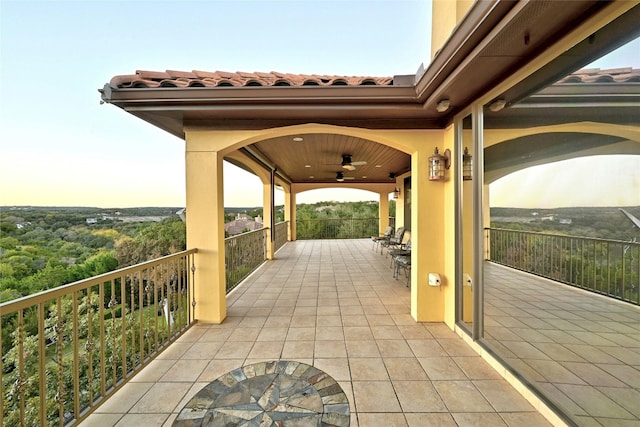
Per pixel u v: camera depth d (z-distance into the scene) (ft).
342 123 10.27
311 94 8.55
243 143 10.82
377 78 9.00
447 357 7.97
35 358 8.52
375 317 10.96
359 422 5.60
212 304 10.54
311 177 32.17
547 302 7.38
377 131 10.31
